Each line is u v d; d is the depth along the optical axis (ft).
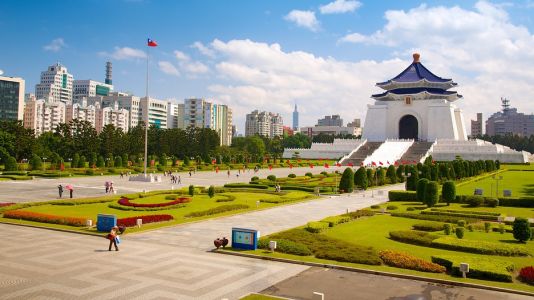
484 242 103.35
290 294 73.00
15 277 78.59
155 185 259.19
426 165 240.53
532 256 96.89
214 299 70.03
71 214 145.59
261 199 189.16
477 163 320.91
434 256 89.71
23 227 124.26
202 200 184.65
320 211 163.22
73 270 83.30
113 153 469.57
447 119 565.94
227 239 104.17
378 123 609.83
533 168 392.68
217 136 606.96
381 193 222.89
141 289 73.77
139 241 108.58
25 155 408.46
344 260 91.76
